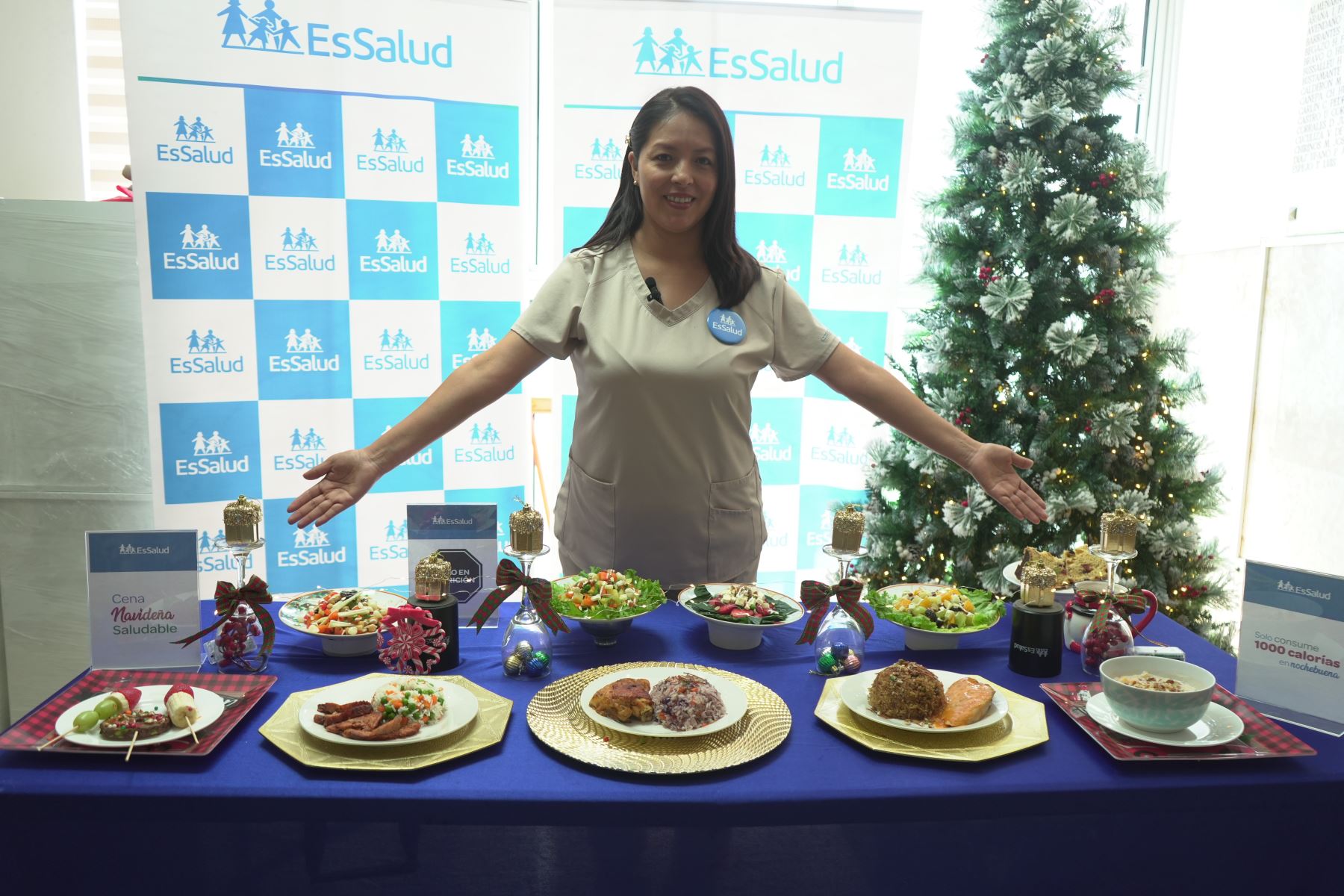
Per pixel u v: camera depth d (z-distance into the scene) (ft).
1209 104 12.60
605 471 6.29
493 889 3.98
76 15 9.87
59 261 8.81
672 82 9.91
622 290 6.17
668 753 4.01
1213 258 12.53
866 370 6.32
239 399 9.45
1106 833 4.11
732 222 6.15
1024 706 4.55
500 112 9.80
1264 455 11.51
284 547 9.85
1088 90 9.23
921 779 3.89
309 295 9.55
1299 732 4.43
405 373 9.99
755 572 6.77
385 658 4.79
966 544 9.74
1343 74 10.16
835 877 4.09
